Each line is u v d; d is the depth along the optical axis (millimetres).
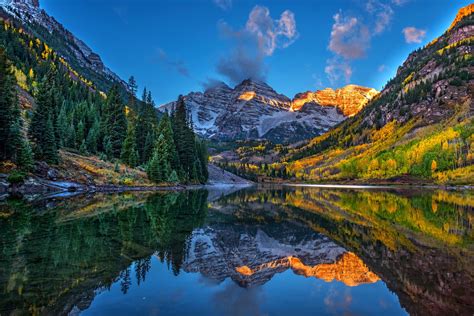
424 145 147750
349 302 9562
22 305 8484
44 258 13273
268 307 9109
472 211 36094
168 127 97312
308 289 10914
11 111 53375
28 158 51812
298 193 81312
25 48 170875
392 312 8805
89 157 75375
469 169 122250
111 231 19953
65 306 8555
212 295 10008
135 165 83062
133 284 10633
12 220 23453
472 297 10023
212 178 155250
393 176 150000
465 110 182625
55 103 78188
